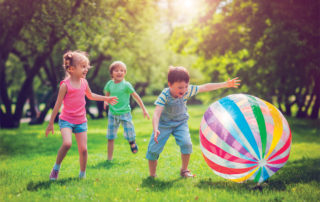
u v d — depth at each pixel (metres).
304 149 7.44
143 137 9.16
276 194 3.37
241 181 3.72
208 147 3.73
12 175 4.59
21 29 12.73
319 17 11.63
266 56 12.59
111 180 4.09
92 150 7.04
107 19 11.44
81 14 10.88
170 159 5.65
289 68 13.18
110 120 5.77
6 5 11.44
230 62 15.94
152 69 25.89
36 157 6.55
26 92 16.66
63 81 4.03
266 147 3.47
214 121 3.73
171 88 4.03
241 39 13.67
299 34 11.91
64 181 4.05
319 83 18.77
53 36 11.66
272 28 11.73
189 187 3.68
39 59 15.60
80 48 11.29
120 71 5.76
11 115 16.42
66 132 4.02
